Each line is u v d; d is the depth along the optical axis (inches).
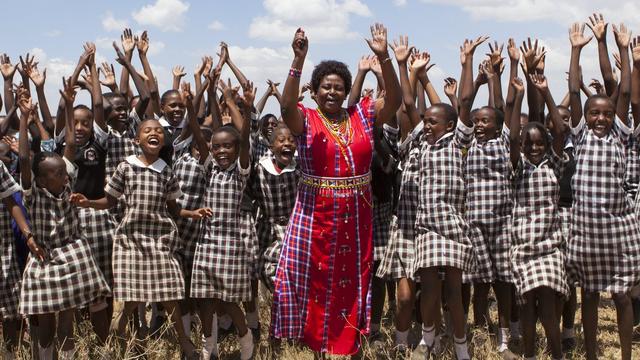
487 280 244.8
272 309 219.8
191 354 235.3
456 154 229.0
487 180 243.6
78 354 232.8
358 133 211.6
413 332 277.7
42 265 212.8
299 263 215.3
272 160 256.1
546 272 222.1
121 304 324.8
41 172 210.1
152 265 227.3
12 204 214.7
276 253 247.4
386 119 211.8
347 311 217.6
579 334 270.8
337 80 209.2
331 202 210.5
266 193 252.7
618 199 219.1
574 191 226.2
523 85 230.2
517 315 265.0
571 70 235.3
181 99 284.8
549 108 232.5
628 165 263.1
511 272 232.5
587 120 223.1
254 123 309.9
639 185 259.1
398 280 245.0
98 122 252.1
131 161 228.2
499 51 268.2
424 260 222.8
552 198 229.5
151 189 226.5
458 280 224.4
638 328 284.2
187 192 252.8
